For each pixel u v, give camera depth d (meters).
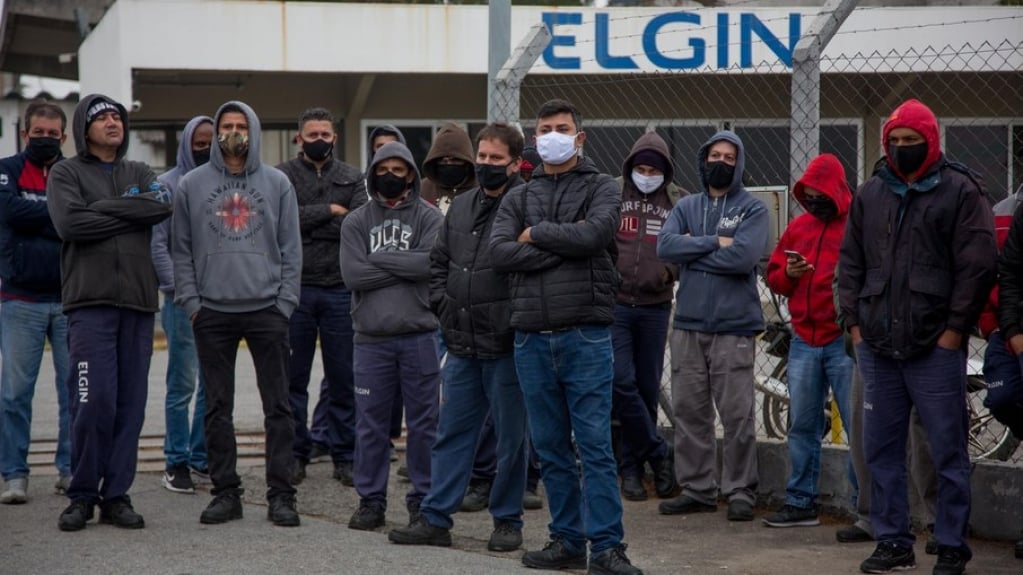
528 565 10.13
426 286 11.52
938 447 9.73
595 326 9.73
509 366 10.41
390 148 11.61
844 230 11.15
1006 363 9.93
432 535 10.88
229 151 11.52
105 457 11.48
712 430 12.40
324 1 30.00
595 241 9.55
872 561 9.95
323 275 13.59
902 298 9.76
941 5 26.97
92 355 11.22
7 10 29.98
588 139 22.31
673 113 21.84
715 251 12.04
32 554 10.39
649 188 12.95
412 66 29.34
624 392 12.85
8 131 42.81
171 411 13.09
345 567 10.03
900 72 20.94
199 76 31.56
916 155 9.62
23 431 12.53
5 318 12.48
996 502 11.04
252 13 28.59
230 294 11.45
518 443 10.61
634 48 23.48
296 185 13.76
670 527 11.78
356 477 11.66
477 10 29.56
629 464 13.15
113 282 11.24
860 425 10.98
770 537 11.34
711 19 23.16
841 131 22.44
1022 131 17.72
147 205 11.30
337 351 13.62
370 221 11.66
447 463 10.87
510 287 10.03
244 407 19.14
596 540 9.72
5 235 12.30
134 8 27.97
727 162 12.08
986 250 9.53
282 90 32.28
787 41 21.59
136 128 32.09
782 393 14.45
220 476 11.69
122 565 10.04
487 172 10.36
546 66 22.45
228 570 9.90
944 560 9.70
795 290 11.70
